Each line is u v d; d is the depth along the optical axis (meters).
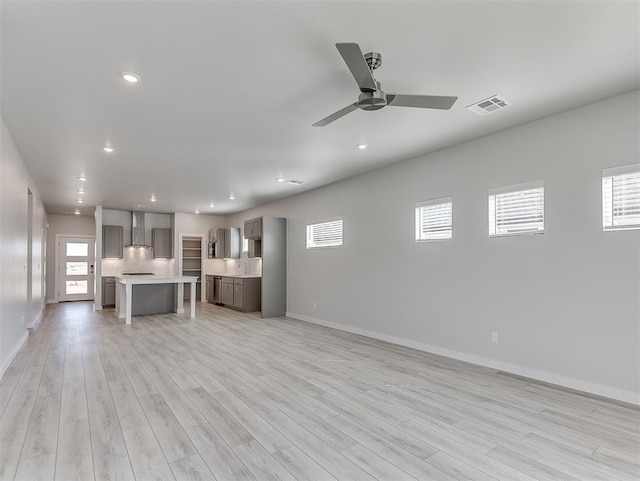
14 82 2.89
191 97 3.19
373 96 2.52
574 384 3.46
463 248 4.45
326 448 2.42
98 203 8.71
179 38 2.34
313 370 4.09
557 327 3.59
